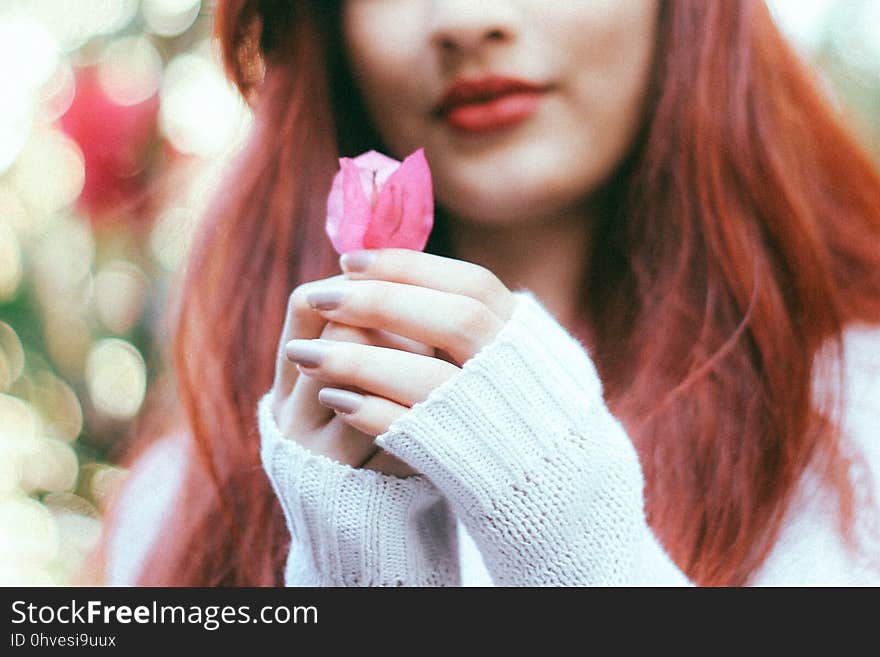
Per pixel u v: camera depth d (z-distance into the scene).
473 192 0.67
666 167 0.72
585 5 0.65
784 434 0.71
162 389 0.93
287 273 0.82
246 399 0.82
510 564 0.59
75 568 1.09
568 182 0.67
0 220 1.06
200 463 0.82
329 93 0.78
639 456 0.72
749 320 0.73
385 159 0.60
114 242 1.05
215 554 0.80
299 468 0.60
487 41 0.65
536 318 0.59
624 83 0.68
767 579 0.69
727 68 0.72
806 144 0.78
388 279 0.58
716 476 0.71
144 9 1.06
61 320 1.08
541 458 0.58
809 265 0.73
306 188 0.80
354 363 0.57
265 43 0.79
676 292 0.73
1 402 1.08
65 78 1.05
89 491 1.11
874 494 0.69
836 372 0.73
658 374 0.73
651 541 0.63
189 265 0.84
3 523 1.08
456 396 0.57
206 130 1.03
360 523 0.60
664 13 0.70
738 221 0.73
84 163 1.02
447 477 0.58
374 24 0.67
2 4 1.04
